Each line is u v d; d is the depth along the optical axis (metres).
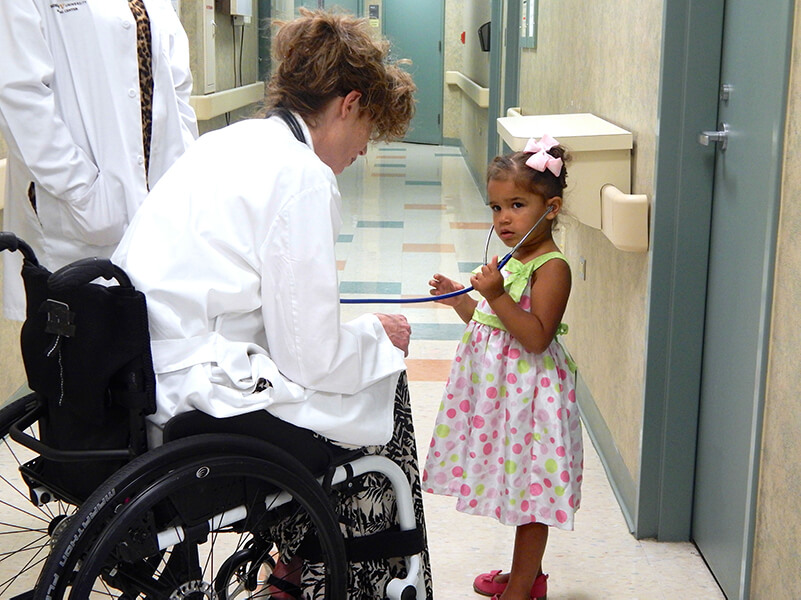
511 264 2.06
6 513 2.50
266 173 1.47
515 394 2.00
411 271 5.58
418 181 9.42
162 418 1.44
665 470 2.38
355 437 1.59
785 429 1.66
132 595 1.53
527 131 2.58
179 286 1.44
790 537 1.64
